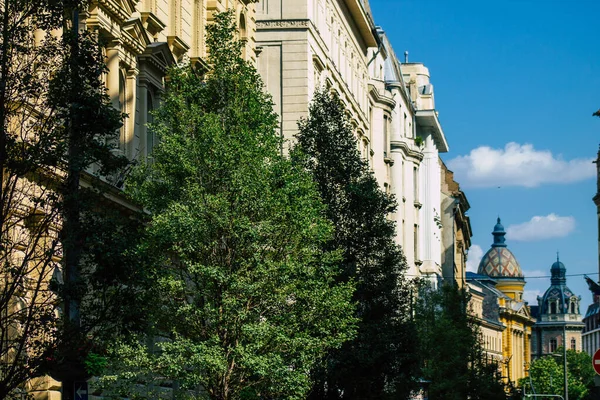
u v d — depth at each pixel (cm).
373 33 8344
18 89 2028
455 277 13875
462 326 7988
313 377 4041
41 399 2711
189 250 2948
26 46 2081
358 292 4303
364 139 8138
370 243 4375
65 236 2067
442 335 7212
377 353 4209
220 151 2966
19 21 2050
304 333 3098
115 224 2141
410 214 9838
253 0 5003
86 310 2158
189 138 3066
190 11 4281
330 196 4394
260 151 3041
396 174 9400
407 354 4356
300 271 3083
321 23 6625
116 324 2181
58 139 2042
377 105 8812
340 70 7300
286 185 3088
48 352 2008
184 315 2988
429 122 11612
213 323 2911
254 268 2991
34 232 2092
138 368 2914
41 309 2042
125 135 3541
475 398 8369
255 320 3000
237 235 2928
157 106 3850
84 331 2088
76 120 2070
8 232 2086
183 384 2855
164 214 2933
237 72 3238
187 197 2998
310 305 3184
